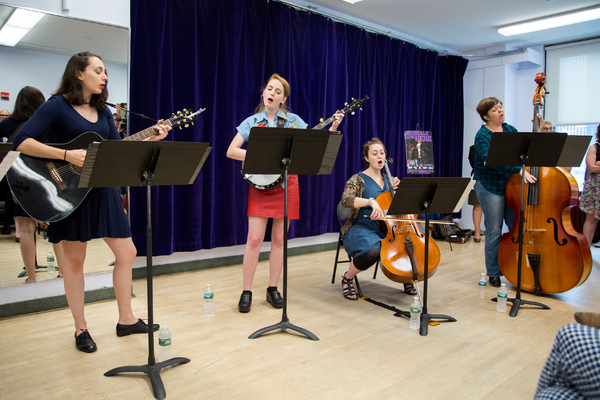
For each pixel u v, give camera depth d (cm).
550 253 307
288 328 239
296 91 441
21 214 264
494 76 631
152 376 180
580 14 496
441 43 620
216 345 224
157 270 362
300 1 458
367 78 511
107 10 301
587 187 421
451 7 482
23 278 269
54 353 213
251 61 406
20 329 244
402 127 561
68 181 210
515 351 221
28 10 271
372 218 267
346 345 226
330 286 342
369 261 279
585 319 102
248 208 280
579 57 600
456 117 634
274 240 288
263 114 283
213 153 378
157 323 253
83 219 210
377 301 302
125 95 315
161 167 182
